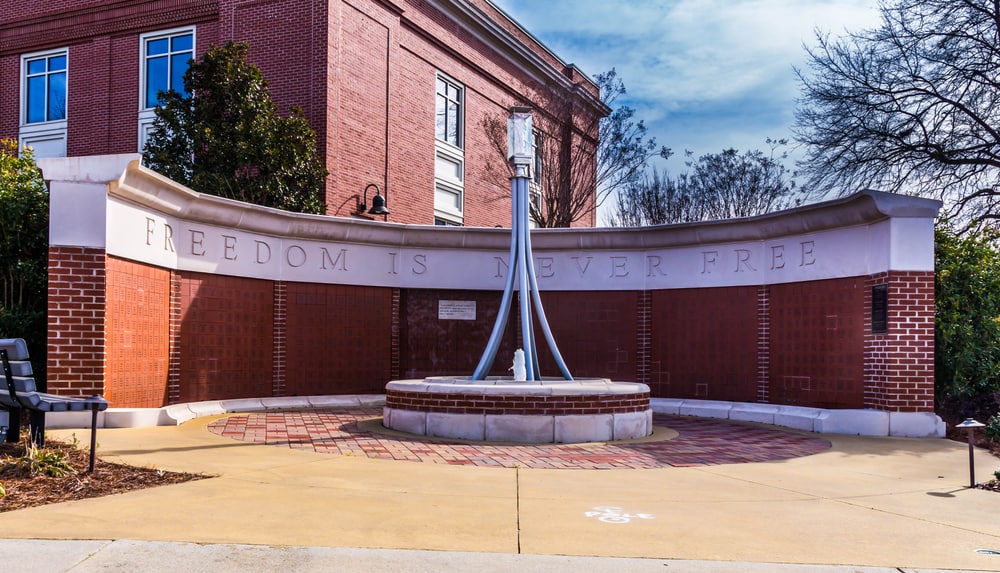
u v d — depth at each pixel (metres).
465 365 17.17
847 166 22.30
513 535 5.48
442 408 10.80
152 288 12.34
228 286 14.16
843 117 22.41
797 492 7.39
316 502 6.34
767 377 14.33
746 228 14.62
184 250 13.23
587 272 16.67
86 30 23.41
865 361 12.45
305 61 20.92
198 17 22.20
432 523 5.76
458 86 27.70
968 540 5.61
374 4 22.94
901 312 11.84
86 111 23.28
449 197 27.12
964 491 7.56
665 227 15.59
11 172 13.27
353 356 16.14
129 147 22.75
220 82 17.84
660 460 9.27
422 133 25.38
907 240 11.91
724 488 7.53
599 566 4.78
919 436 11.71
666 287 15.98
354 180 21.84
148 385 12.13
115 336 11.20
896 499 7.12
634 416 11.23
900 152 21.61
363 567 4.61
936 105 21.30
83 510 5.82
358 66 22.16
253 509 6.02
